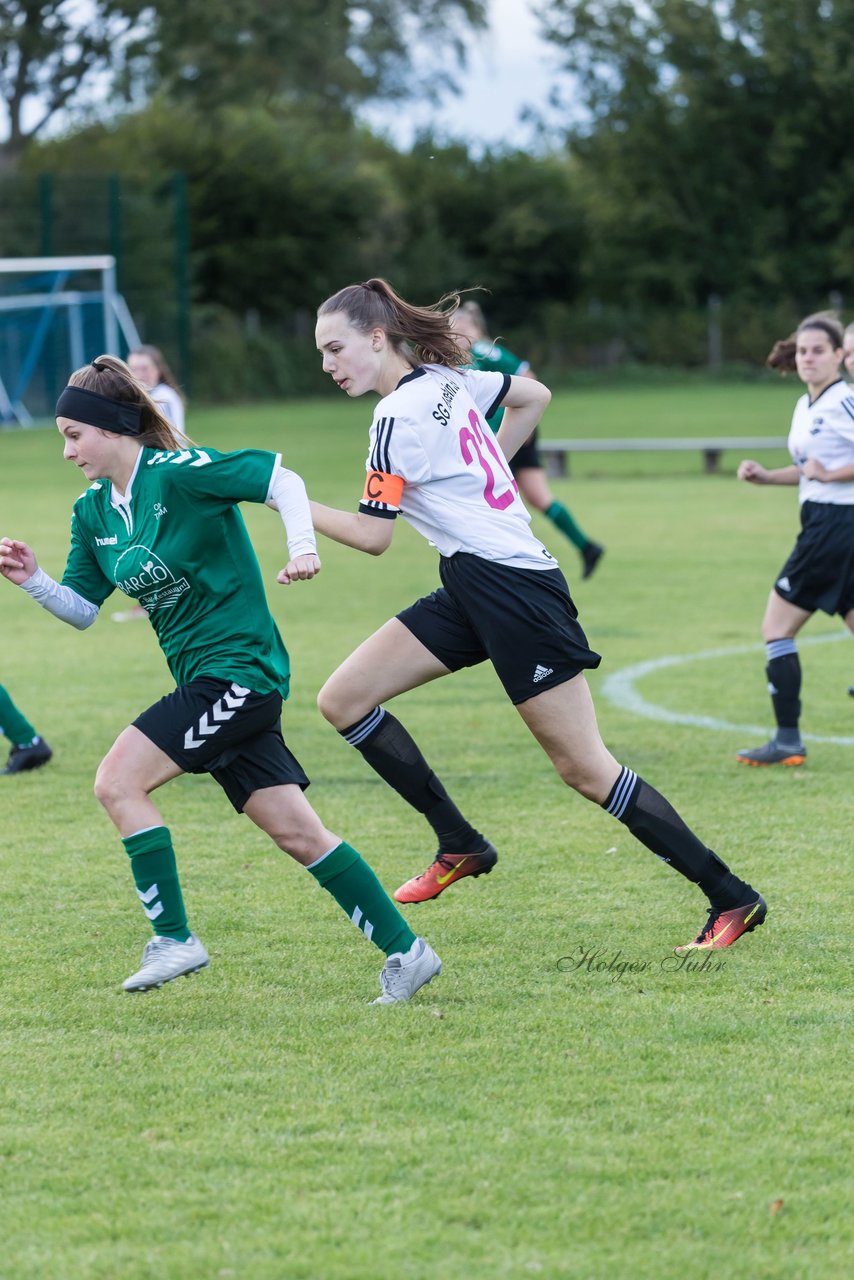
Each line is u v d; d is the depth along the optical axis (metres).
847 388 17.69
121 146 105.81
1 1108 9.28
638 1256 7.55
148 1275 7.43
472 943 12.30
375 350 11.41
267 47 119.69
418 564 37.59
